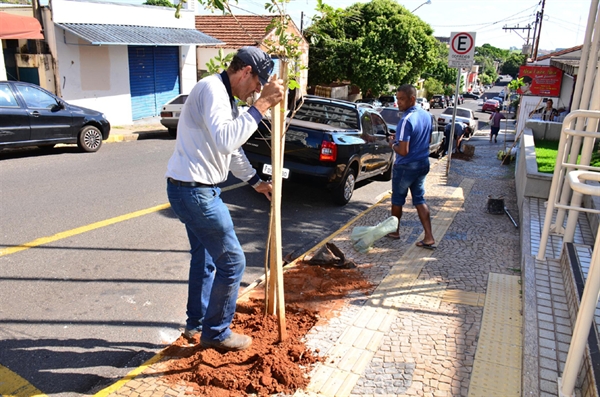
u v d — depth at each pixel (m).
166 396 3.10
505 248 5.90
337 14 3.82
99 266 5.23
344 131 8.28
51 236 5.98
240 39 23.59
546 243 4.91
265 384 3.15
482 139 25.03
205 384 3.22
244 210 7.72
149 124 17.92
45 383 3.31
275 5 3.48
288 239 6.58
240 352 3.55
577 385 2.94
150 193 8.17
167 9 19.61
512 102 44.06
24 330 3.95
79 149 11.86
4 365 3.48
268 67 3.22
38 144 10.80
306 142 7.84
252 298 4.50
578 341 2.70
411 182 5.78
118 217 6.83
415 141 5.60
